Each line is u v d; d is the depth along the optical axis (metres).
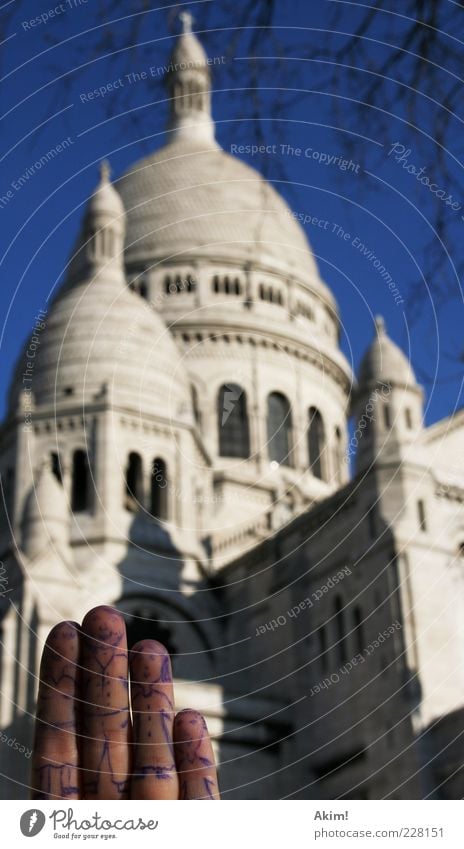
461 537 58.69
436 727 52.84
